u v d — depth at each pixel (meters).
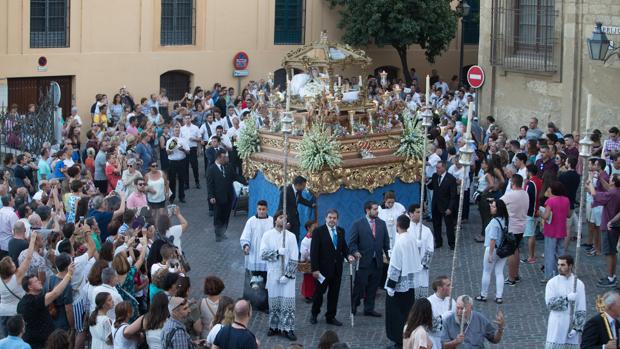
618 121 26.86
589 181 19.66
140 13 33.88
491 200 17.44
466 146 12.36
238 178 22.28
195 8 35.16
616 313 12.36
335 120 20.34
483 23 30.91
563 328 13.87
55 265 14.69
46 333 13.73
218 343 11.56
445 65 40.81
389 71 40.06
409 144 20.95
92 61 33.00
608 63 26.92
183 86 35.53
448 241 21.48
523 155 21.23
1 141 26.64
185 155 25.77
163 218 15.91
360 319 16.88
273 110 21.34
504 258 17.56
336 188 20.12
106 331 12.77
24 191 19.09
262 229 17.06
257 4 36.53
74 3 32.41
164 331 11.89
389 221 17.97
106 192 24.55
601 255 20.77
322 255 16.27
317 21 37.94
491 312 17.22
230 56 36.19
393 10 36.25
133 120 28.34
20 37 31.48
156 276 13.28
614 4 26.67
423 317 11.84
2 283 14.47
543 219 18.64
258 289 17.06
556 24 28.25
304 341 15.87
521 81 29.75
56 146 26.03
